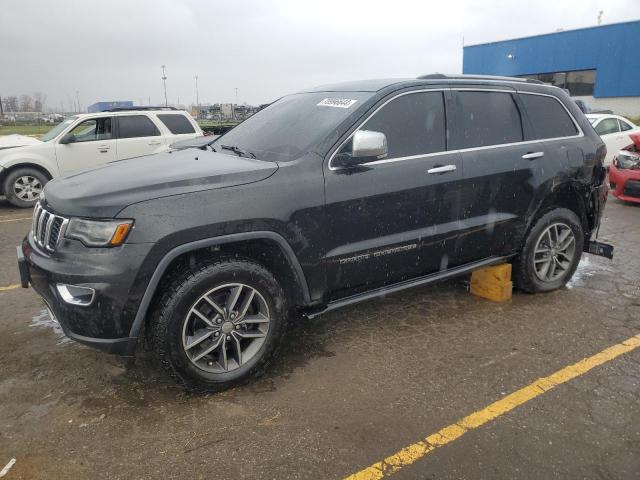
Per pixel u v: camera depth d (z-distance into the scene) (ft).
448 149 12.98
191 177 10.12
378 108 12.06
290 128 12.60
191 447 9.09
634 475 8.34
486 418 9.78
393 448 9.00
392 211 12.00
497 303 15.23
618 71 96.99
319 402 10.38
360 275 11.93
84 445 9.17
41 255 10.17
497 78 14.56
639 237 22.84
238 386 10.93
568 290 16.26
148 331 10.17
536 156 14.38
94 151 33.32
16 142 33.63
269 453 8.91
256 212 10.23
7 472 8.52
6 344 12.99
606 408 10.07
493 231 13.94
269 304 10.81
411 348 12.57
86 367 11.82
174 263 10.16
